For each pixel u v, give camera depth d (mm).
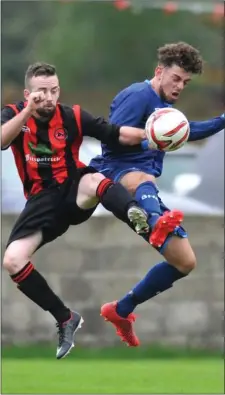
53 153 21672
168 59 22344
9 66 86188
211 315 37062
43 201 21859
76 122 21656
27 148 21672
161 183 46344
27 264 21797
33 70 21125
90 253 36906
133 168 22578
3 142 20891
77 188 21859
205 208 41156
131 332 23922
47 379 29797
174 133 21344
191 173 46531
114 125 21891
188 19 88312
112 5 88062
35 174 21812
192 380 29797
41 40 91125
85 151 40312
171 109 21672
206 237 37156
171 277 23125
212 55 82062
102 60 90250
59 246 36844
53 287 36781
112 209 21438
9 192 39656
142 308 36906
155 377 30484
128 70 90312
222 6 43281
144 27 90062
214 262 37156
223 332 37000
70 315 22250
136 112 22359
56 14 92750
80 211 21953
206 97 77750
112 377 30406
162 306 36906
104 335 36812
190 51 22328
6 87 81750
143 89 22531
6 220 36188
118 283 36906
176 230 22250
